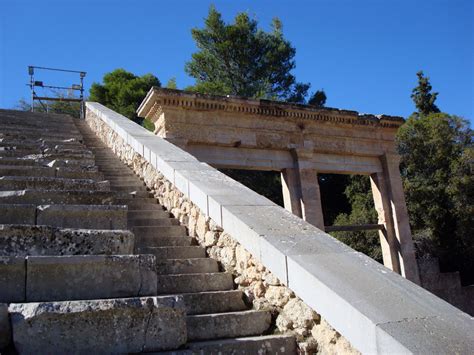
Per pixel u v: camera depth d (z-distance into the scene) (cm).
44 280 327
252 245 403
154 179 724
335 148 1343
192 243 547
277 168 1266
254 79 2778
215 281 445
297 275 338
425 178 2394
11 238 359
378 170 1431
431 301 292
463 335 251
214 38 2759
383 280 316
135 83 3019
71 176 639
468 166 2281
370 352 261
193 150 1140
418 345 238
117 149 1002
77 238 383
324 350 317
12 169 604
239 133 1196
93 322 294
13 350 274
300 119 1292
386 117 1420
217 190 521
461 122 2748
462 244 2192
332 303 299
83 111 2041
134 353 300
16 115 1347
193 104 1127
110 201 526
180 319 322
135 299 314
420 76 3281
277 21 3031
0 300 310
